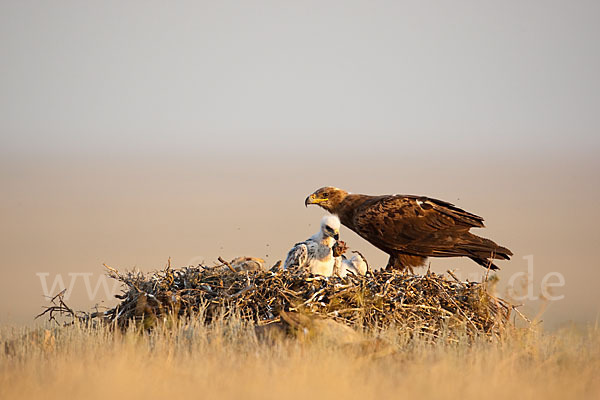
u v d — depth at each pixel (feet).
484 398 33.12
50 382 34.99
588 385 36.37
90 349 39.63
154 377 34.81
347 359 37.52
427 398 32.71
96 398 32.42
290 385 33.19
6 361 39.11
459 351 40.55
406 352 40.37
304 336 40.60
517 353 40.65
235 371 35.29
